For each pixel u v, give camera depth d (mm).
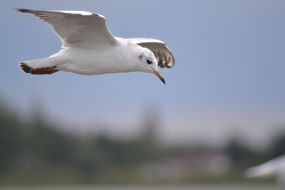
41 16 15539
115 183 58125
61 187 55344
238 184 55094
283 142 60719
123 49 16141
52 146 61594
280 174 23891
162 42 17641
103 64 16109
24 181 57438
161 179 58156
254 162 61531
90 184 58469
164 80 16312
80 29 15797
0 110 61219
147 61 16266
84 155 62062
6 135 60344
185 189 47031
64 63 16125
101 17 15312
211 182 57125
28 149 60688
